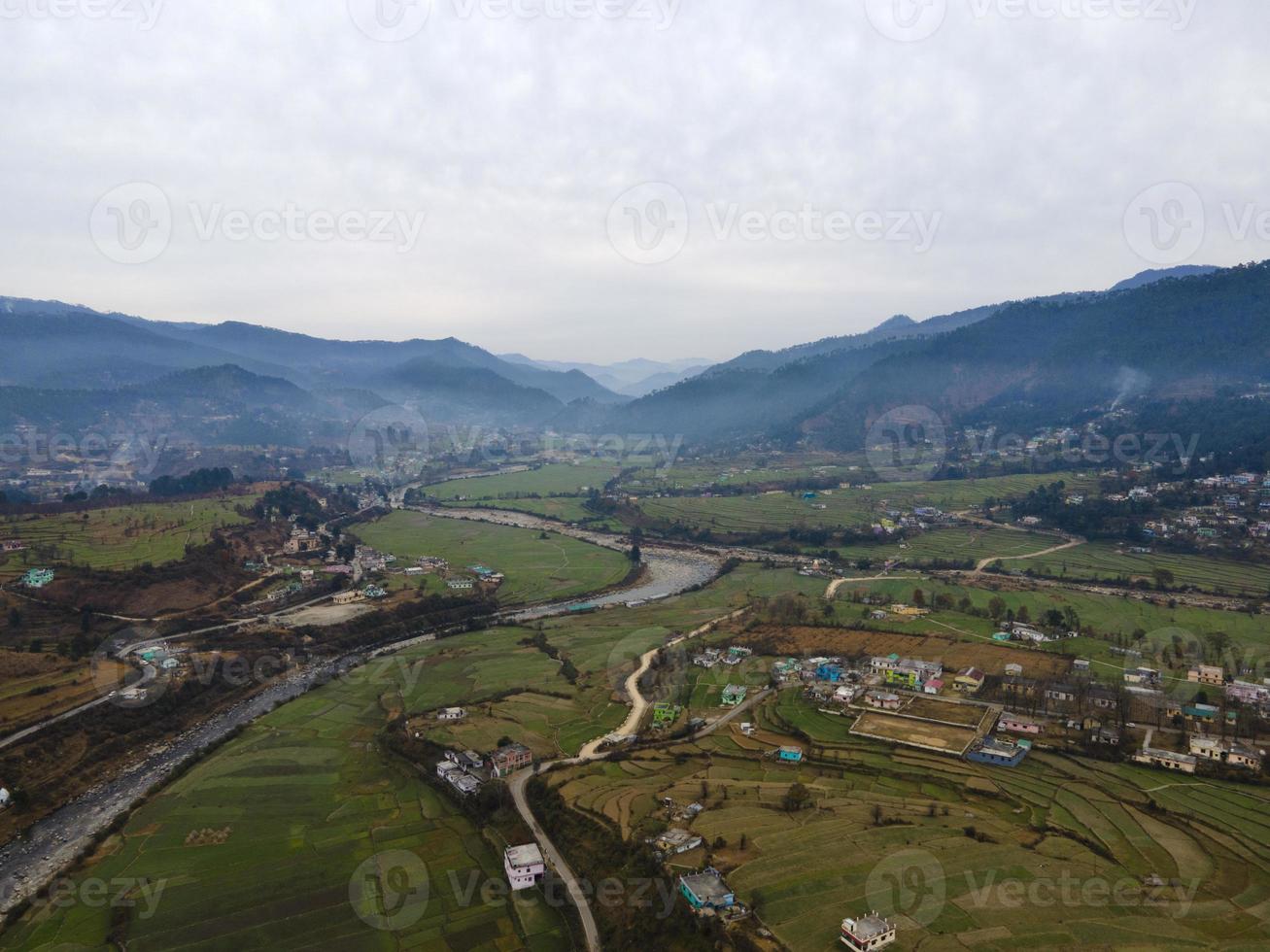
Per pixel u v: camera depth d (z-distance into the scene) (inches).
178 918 3230.8
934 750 4286.4
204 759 4744.1
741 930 2785.4
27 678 5344.5
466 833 3865.7
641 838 3454.7
